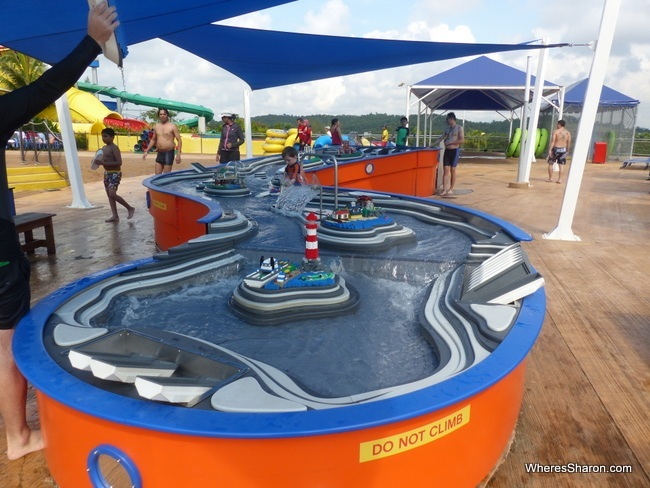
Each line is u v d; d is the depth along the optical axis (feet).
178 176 24.13
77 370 6.15
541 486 6.84
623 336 11.62
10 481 6.97
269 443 4.96
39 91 6.39
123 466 5.32
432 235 13.52
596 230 23.40
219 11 14.61
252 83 29.78
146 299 9.32
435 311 8.30
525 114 38.60
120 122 105.81
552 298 14.14
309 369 6.82
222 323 8.28
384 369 6.86
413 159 32.37
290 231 13.58
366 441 5.18
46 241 19.45
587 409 8.68
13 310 7.07
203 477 5.11
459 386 5.66
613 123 72.23
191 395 5.37
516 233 12.11
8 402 7.15
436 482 5.90
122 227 24.80
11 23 12.46
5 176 6.86
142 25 14.94
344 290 9.10
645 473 7.11
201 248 11.32
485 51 20.98
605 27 19.06
